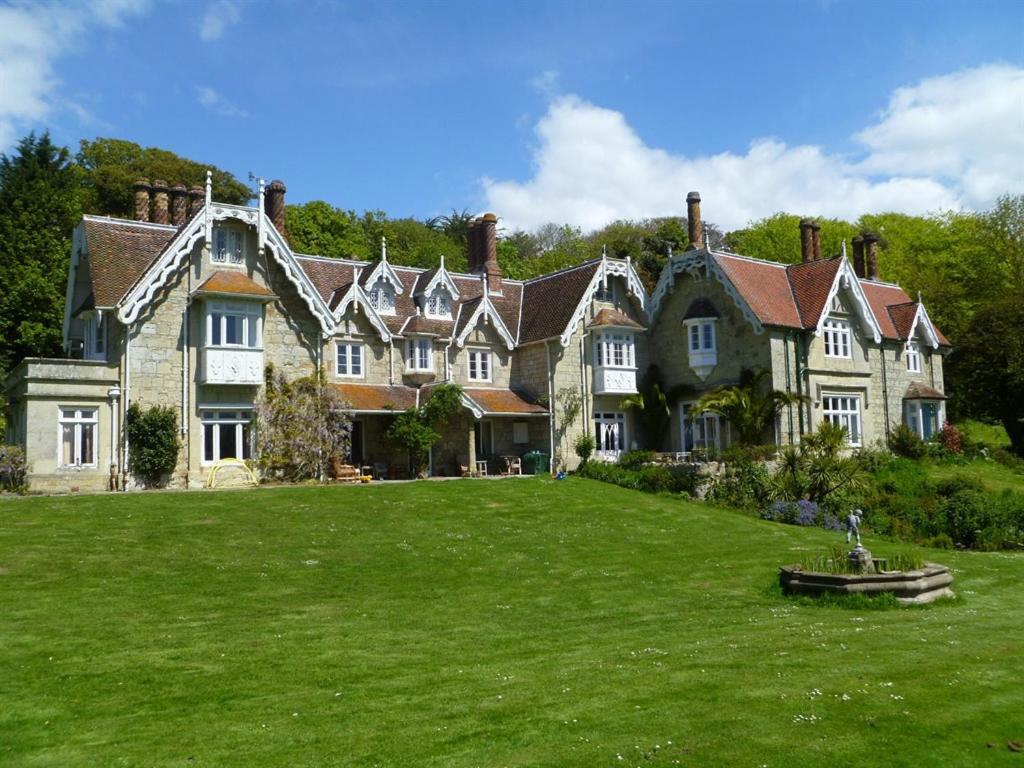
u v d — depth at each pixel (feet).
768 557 69.62
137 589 53.01
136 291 94.99
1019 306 158.40
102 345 100.53
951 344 160.97
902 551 75.51
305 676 36.63
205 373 99.04
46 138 158.71
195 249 101.65
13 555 58.54
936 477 119.85
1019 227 191.01
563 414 126.62
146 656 39.52
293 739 28.94
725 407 116.06
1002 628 44.57
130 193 185.57
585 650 40.98
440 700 32.76
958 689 32.42
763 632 44.27
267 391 104.58
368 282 119.65
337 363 114.73
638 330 131.85
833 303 130.21
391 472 115.96
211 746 28.48
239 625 45.83
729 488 101.76
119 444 94.99
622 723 29.45
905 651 38.60
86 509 73.72
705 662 37.24
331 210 211.82
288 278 107.45
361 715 31.22
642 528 80.48
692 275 131.54
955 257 202.69
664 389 134.62
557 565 64.69
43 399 91.35
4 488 90.22
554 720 29.94
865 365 135.64
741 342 124.26
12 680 35.96
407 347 120.78
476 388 126.21
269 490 88.53
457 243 266.98
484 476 115.65
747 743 27.43
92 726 30.68
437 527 75.41
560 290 133.90
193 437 99.35
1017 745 27.14
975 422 196.24
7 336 137.80
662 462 114.21
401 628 46.06
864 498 98.22
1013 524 88.99
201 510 75.41
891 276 212.02
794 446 107.24
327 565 61.05
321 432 105.19
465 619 48.62
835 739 27.66
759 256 228.22
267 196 117.91
